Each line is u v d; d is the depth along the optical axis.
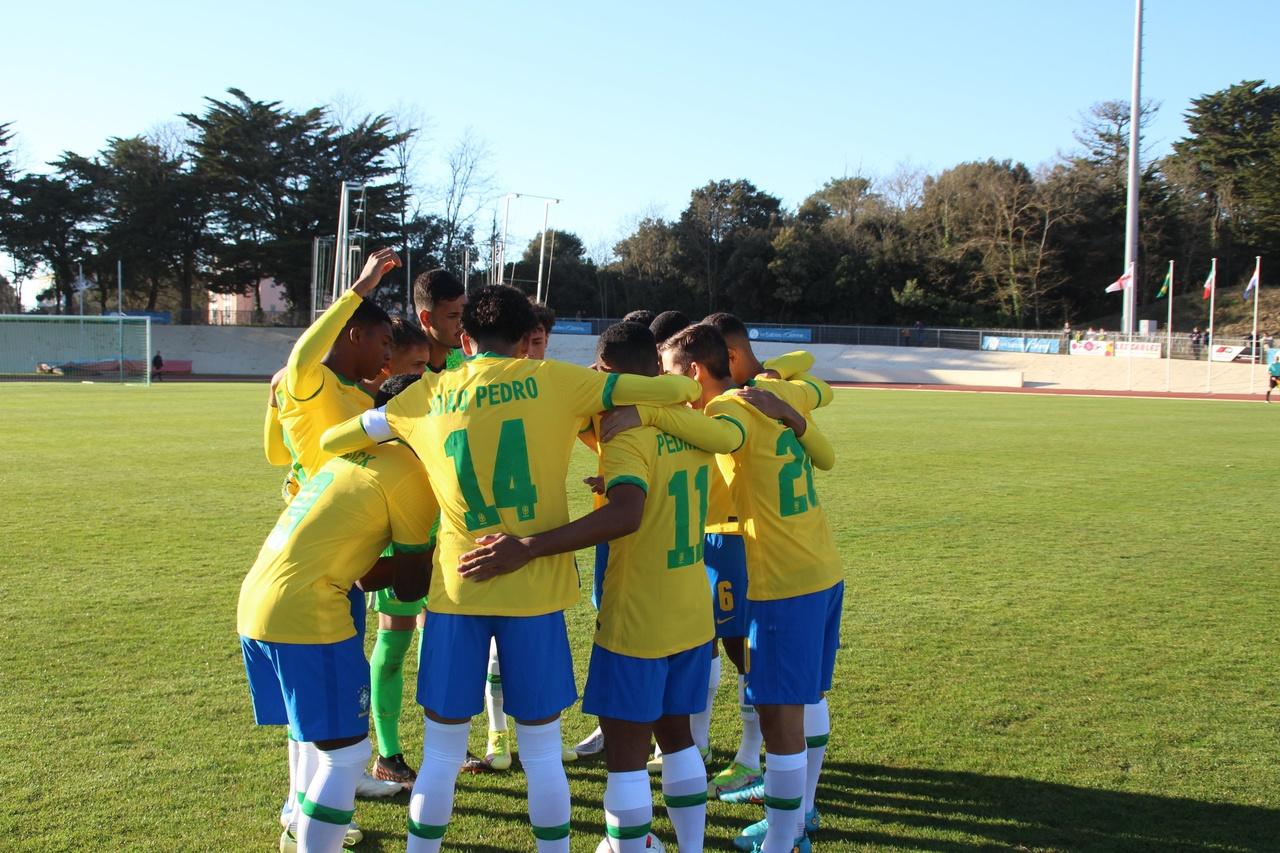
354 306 3.65
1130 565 8.13
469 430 3.04
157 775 4.07
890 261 61.56
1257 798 3.99
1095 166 62.38
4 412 22.42
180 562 7.87
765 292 64.00
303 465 3.73
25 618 6.27
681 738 3.37
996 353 50.75
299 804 3.29
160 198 55.75
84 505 10.45
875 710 4.91
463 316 3.27
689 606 3.27
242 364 51.31
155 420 20.62
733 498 3.71
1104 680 5.36
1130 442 18.28
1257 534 9.49
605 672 3.24
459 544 3.10
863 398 33.62
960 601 6.96
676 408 3.28
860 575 7.73
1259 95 61.19
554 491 3.12
